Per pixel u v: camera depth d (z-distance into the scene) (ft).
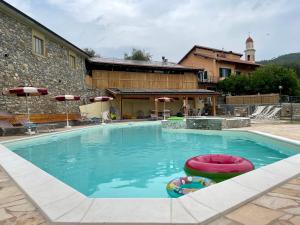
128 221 7.92
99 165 20.89
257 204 9.29
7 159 18.17
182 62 123.75
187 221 7.84
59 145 30.96
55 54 59.06
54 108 57.41
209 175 14.89
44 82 53.98
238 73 111.34
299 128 38.32
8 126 37.06
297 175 12.89
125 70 86.07
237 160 16.85
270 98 78.02
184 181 13.66
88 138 36.94
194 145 30.12
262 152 25.39
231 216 8.38
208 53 114.42
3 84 41.78
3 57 42.01
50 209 8.97
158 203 9.28
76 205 9.28
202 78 107.14
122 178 17.08
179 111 90.33
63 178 17.25
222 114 85.10
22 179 12.88
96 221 7.98
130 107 82.99
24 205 9.75
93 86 79.41
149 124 57.88
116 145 30.81
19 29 46.42
